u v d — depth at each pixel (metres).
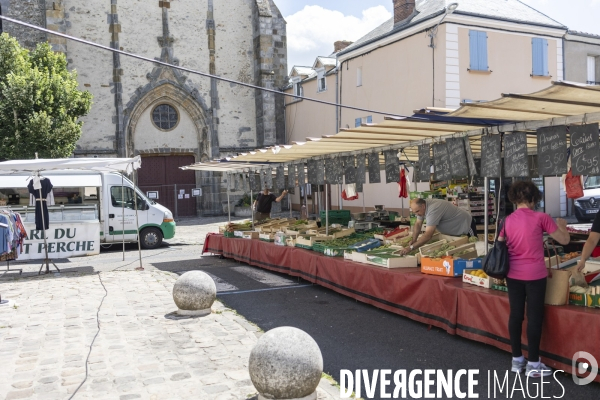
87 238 12.74
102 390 4.53
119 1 25.81
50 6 24.31
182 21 27.03
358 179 9.08
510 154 5.89
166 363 5.20
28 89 19.89
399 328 6.45
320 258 8.76
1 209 9.45
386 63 21.55
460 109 5.16
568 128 5.70
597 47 22.38
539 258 4.57
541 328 4.63
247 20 28.42
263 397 4.16
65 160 10.62
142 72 26.22
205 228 22.25
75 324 6.78
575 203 17.92
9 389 4.59
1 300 8.36
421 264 6.68
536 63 20.66
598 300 4.54
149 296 8.57
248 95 28.45
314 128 27.30
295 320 7.02
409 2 21.20
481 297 5.47
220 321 6.84
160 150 26.83
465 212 7.53
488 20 19.36
